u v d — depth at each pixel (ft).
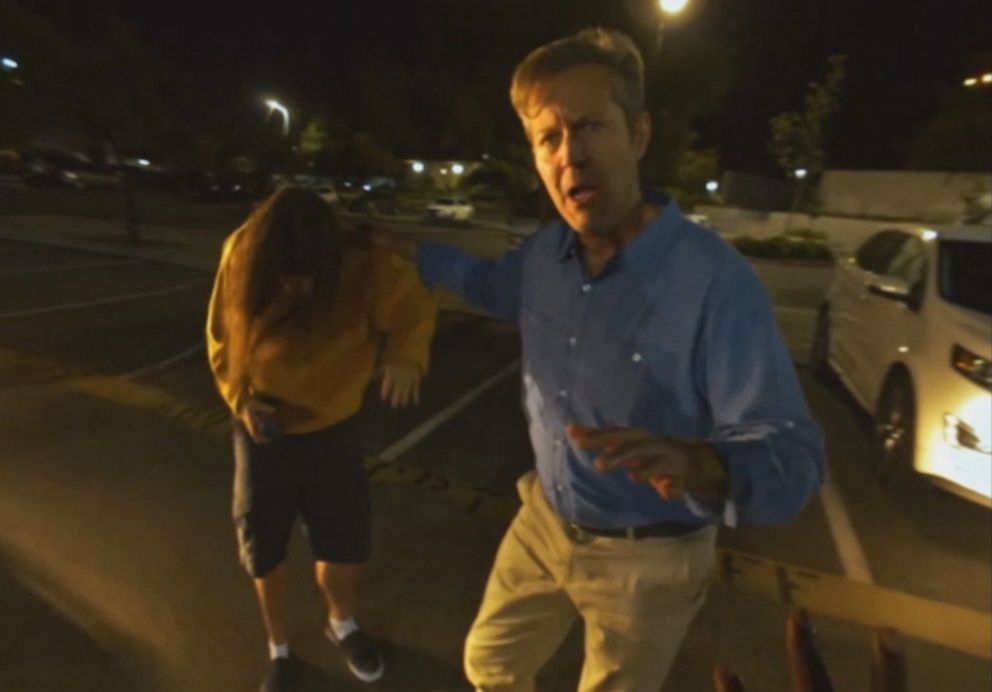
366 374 8.52
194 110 55.98
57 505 14.03
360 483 8.90
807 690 2.95
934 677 10.61
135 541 12.89
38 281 37.47
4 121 53.42
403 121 64.08
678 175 75.15
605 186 5.21
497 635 6.89
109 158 67.51
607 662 6.13
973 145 111.55
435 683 9.84
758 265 65.92
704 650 10.89
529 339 6.00
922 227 20.13
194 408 19.75
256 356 7.97
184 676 9.76
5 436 17.13
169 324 29.32
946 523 15.56
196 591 11.52
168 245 54.80
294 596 11.43
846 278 24.47
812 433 4.55
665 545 5.75
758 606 12.07
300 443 8.43
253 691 9.59
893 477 16.75
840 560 13.89
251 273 7.73
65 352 24.48
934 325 16.02
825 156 113.09
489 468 17.15
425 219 97.86
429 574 12.37
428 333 8.38
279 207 7.78
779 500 4.25
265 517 8.70
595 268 5.64
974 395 14.42
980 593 13.03
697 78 55.93
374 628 10.88
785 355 4.92
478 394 22.82
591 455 5.63
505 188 78.23
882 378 18.04
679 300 5.10
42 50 49.49
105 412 19.06
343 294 8.05
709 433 5.36
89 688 9.46
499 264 6.99
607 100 5.10
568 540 6.09
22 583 11.51
